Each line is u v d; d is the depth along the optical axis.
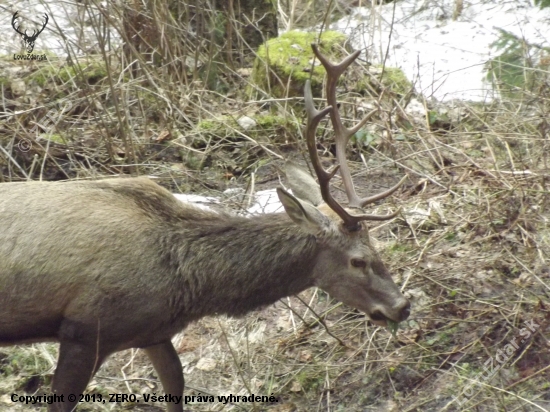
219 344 3.40
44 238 2.75
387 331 3.32
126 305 2.78
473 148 4.16
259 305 2.96
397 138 4.18
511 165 3.84
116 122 4.36
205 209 3.00
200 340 3.43
